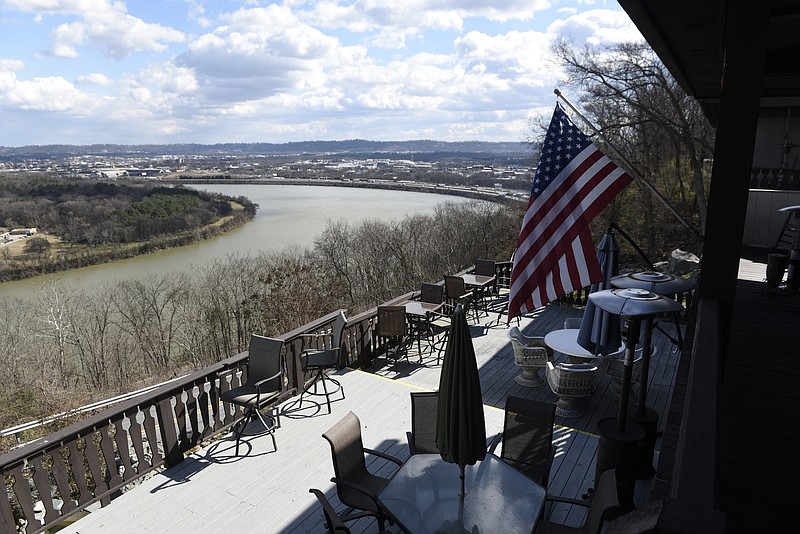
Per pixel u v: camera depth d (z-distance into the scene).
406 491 3.52
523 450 4.24
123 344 25.39
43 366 21.75
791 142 12.05
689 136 18.92
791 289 6.81
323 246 30.72
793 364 4.61
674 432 3.54
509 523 3.18
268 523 4.25
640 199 21.94
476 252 33.88
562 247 4.62
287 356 6.46
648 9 4.39
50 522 4.27
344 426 4.02
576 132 4.82
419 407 4.46
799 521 2.66
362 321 7.71
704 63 6.25
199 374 5.40
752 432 3.51
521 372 7.29
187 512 4.40
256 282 26.45
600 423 4.30
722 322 3.51
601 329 4.41
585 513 4.23
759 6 2.93
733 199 3.32
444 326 8.22
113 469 4.70
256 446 5.45
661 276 4.27
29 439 12.27
